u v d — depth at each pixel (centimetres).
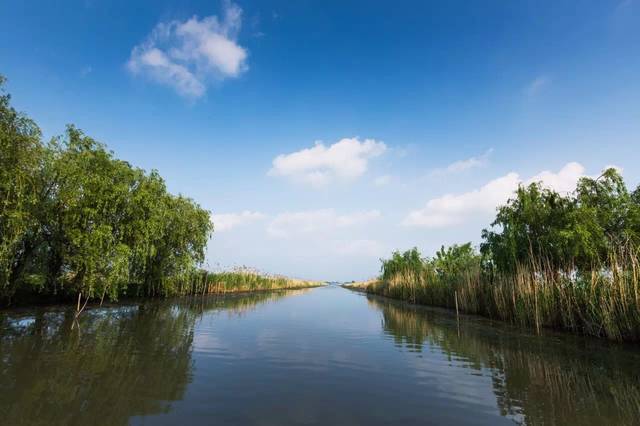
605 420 798
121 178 2738
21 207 1897
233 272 6106
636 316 1483
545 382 1053
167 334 1769
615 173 1914
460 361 1298
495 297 2348
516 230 2288
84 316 2261
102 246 2344
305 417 793
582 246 1833
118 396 895
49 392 905
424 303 3828
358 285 11606
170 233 3775
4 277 2088
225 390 958
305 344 1593
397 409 848
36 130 1944
